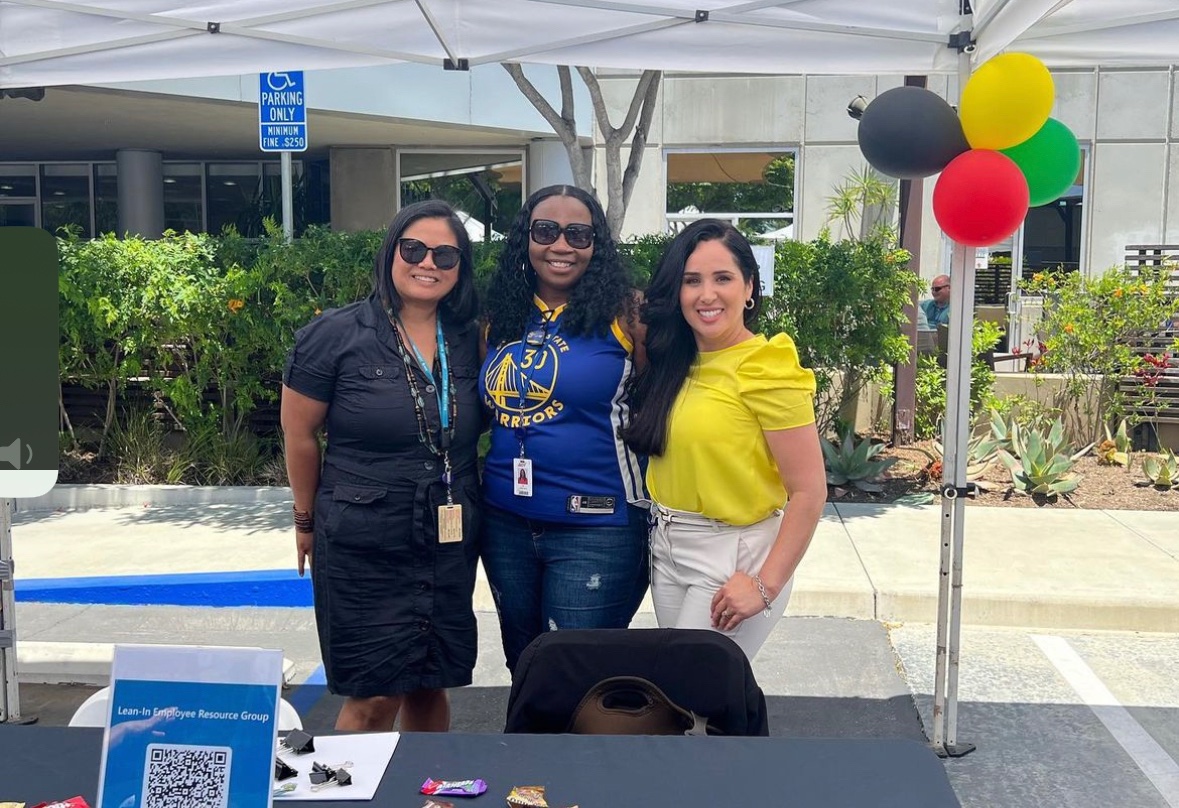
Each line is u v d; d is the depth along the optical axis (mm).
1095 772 3994
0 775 1953
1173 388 9469
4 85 4828
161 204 14109
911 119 3689
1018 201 3650
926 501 8016
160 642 5320
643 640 2375
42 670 4855
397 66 10883
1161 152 13875
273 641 5383
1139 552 6602
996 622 5723
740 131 14430
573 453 3119
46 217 15133
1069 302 9734
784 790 1886
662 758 2016
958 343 3947
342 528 3129
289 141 7344
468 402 3244
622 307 3123
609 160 8516
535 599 3309
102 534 7230
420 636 3207
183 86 9555
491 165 13531
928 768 1967
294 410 3201
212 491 8070
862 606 5820
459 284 3279
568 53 4559
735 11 4113
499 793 1874
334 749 2057
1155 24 4102
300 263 7957
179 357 8375
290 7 4277
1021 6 3467
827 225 13492
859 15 4074
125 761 1626
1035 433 8195
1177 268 9539
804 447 2850
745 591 2834
